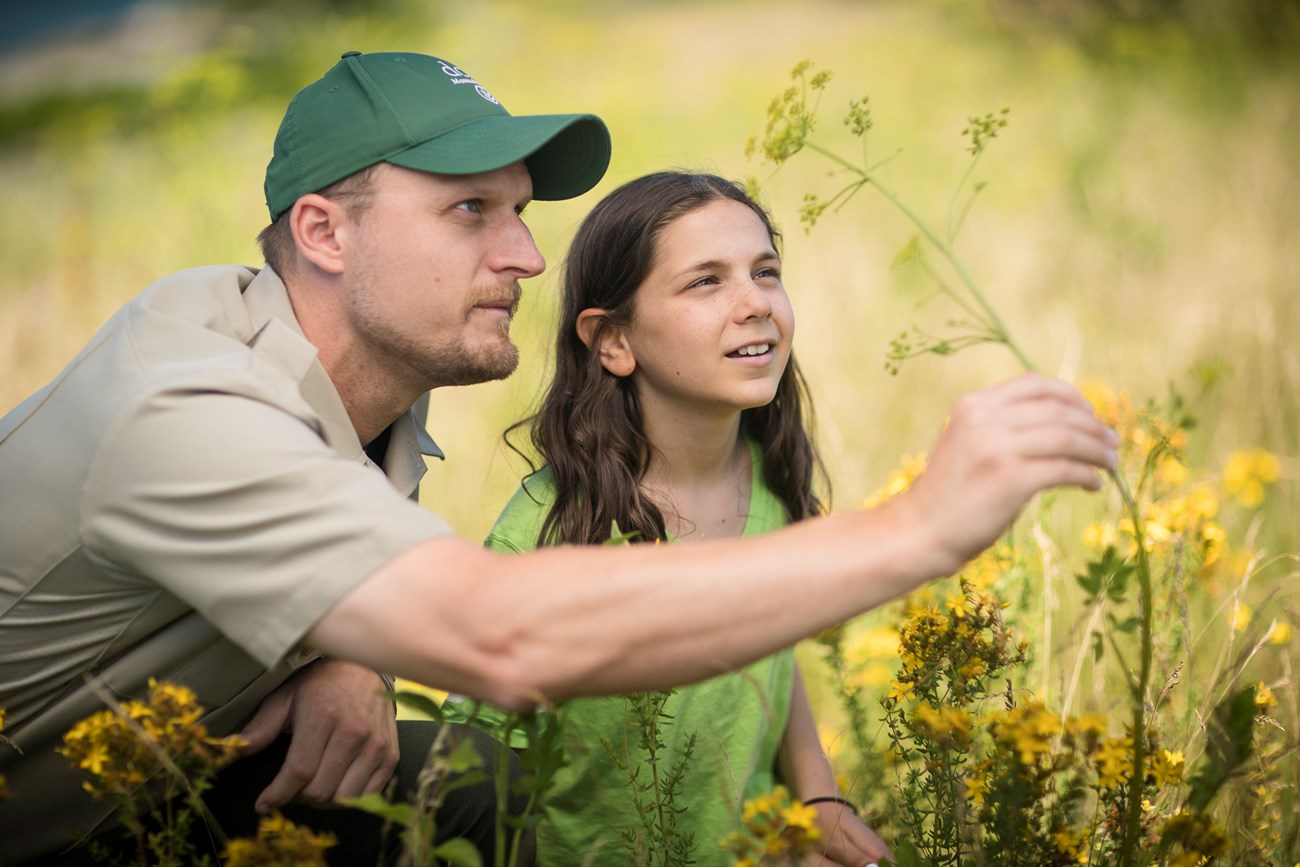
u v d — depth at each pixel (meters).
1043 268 5.12
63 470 1.51
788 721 2.29
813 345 4.54
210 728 1.79
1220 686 1.87
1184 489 2.88
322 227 1.73
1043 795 1.53
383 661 1.32
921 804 2.07
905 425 3.77
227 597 1.37
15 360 4.85
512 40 15.77
